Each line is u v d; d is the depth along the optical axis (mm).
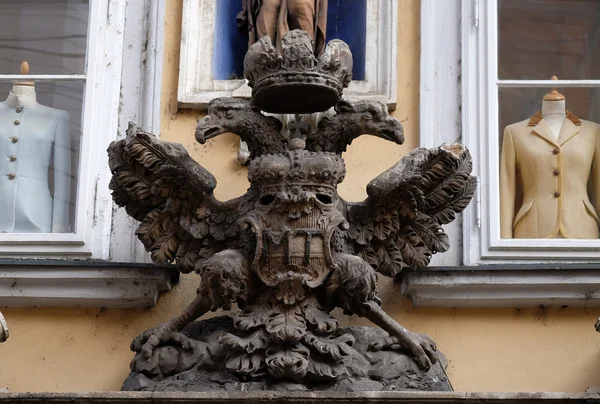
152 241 9078
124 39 9984
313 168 8609
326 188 8641
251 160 8961
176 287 9398
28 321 9344
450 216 9102
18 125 9961
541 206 9633
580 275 9172
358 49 10031
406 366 8766
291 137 9312
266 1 9773
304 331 8570
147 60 9930
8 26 10328
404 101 9859
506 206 9656
